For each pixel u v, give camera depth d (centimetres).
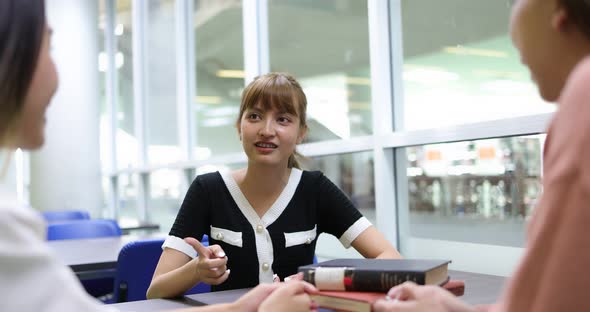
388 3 234
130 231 408
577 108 52
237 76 358
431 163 211
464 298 110
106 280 271
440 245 209
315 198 154
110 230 339
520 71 171
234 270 144
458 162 199
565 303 51
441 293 75
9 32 58
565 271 51
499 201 183
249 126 144
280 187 151
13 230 53
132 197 559
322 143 265
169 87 470
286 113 145
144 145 529
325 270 95
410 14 223
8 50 58
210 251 123
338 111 263
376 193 230
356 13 251
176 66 451
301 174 156
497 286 123
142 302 118
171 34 464
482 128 180
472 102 193
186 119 434
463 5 196
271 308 84
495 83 182
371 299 85
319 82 279
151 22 507
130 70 573
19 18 59
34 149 66
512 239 179
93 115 552
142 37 529
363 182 244
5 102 59
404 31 227
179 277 124
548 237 53
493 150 184
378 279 91
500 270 184
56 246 267
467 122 189
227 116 372
